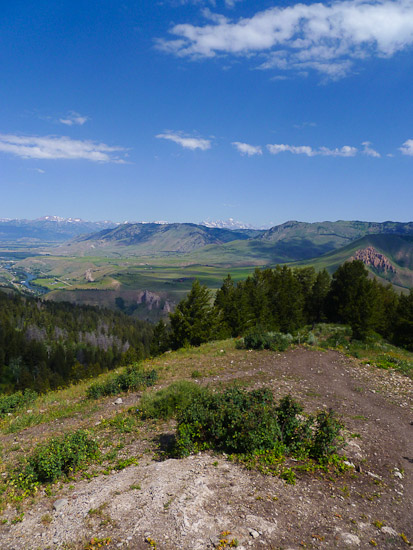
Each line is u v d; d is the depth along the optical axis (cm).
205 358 2517
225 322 4847
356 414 1354
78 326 18762
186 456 903
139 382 1839
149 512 643
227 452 916
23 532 631
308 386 1761
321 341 3162
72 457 895
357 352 2703
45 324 17438
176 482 746
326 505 694
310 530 610
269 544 563
